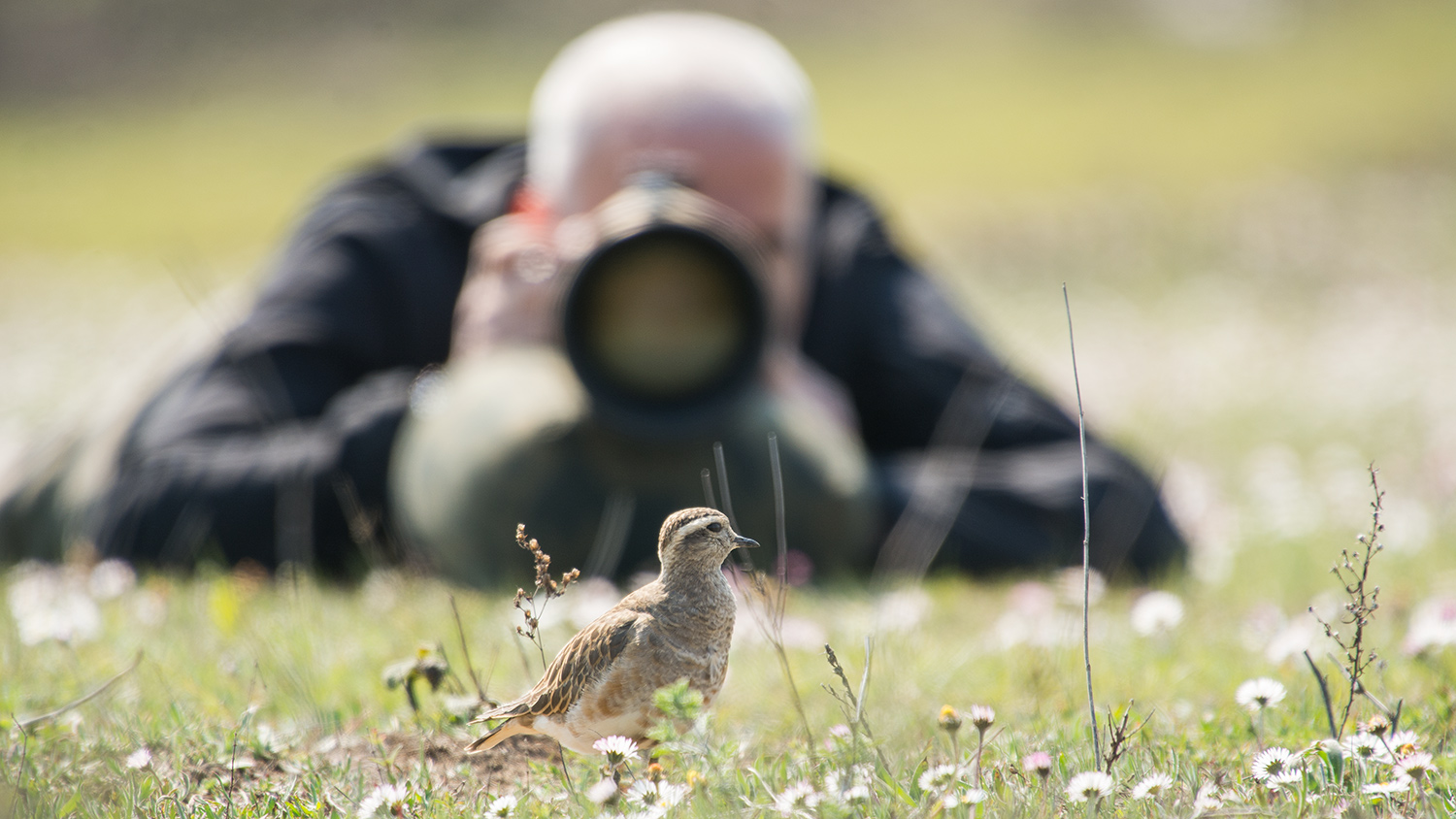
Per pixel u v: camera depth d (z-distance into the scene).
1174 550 12.77
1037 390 14.23
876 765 5.71
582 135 11.95
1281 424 21.48
